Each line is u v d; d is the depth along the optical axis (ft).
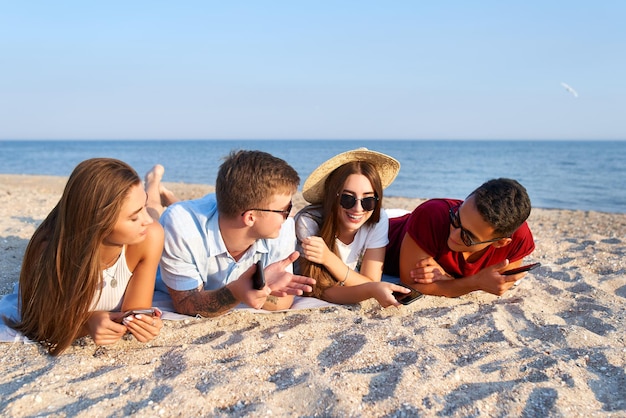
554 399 7.38
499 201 9.80
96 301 8.82
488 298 12.14
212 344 9.17
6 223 19.39
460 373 8.12
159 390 7.52
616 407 7.36
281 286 9.28
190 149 310.65
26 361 8.49
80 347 9.12
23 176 68.44
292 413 7.06
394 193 64.44
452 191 67.10
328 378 7.85
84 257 8.14
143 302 9.42
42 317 8.64
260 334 9.70
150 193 13.93
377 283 11.00
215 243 10.03
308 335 9.68
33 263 8.87
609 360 8.66
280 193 9.29
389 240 13.08
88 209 7.97
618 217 32.14
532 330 10.16
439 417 6.98
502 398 7.45
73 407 7.11
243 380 7.81
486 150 297.74
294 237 11.02
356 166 10.96
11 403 7.13
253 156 9.44
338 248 11.78
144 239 8.97
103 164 8.13
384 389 7.68
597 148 348.59
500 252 11.66
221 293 9.46
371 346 9.08
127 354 8.85
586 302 11.93
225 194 9.34
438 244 11.43
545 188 69.10
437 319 10.59
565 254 16.96
